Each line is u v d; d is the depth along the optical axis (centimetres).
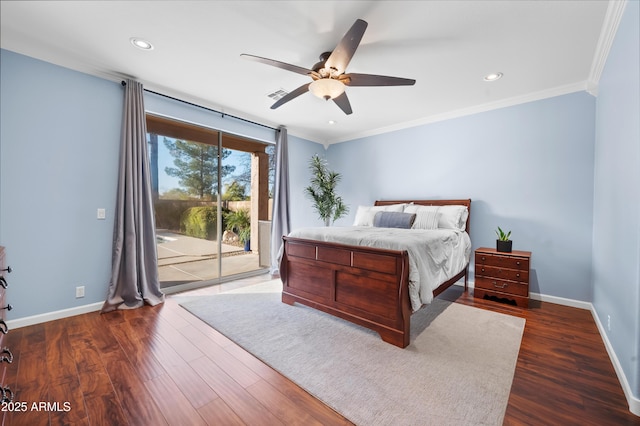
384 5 190
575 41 228
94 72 284
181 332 243
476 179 383
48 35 229
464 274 371
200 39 234
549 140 326
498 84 310
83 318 271
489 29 215
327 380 175
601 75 264
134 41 237
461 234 353
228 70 286
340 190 557
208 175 411
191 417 144
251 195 521
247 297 338
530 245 340
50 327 249
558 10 193
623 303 176
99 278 293
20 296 248
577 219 309
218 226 414
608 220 226
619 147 195
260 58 209
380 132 493
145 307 304
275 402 155
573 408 151
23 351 207
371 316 234
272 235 470
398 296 217
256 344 221
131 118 301
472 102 364
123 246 299
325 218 509
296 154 524
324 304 271
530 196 339
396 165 471
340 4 191
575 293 310
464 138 393
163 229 374
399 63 266
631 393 151
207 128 396
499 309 300
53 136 263
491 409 149
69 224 273
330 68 220
